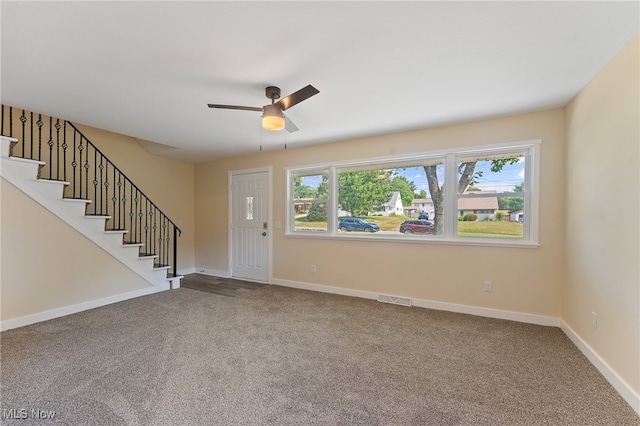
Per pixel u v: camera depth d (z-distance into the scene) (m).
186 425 1.57
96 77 2.24
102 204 4.41
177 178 5.45
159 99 2.65
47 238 3.10
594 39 1.75
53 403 1.72
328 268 4.25
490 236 3.27
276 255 4.73
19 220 2.89
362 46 1.83
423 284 3.58
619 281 1.89
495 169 3.25
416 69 2.12
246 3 1.46
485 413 1.67
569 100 2.68
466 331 2.82
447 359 2.29
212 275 5.44
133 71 2.15
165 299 3.87
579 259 2.49
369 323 3.03
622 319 1.85
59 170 3.97
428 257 3.55
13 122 3.61
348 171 4.16
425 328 2.90
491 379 2.02
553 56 1.94
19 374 2.03
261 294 4.12
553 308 2.95
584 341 2.38
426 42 1.79
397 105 2.78
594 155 2.23
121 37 1.74
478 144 3.22
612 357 1.96
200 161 5.57
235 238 5.21
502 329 2.87
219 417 1.63
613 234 1.96
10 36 1.72
